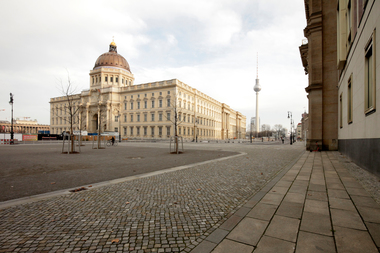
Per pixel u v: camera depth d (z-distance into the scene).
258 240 3.17
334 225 3.64
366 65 9.02
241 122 153.62
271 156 15.76
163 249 2.96
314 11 21.09
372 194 5.48
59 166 10.94
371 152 8.23
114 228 3.62
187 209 4.52
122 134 72.50
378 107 7.36
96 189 6.18
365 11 8.88
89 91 78.69
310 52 21.38
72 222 3.86
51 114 94.56
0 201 5.11
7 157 15.45
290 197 5.33
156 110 65.31
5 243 3.11
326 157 14.52
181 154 18.05
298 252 2.82
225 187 6.37
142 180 7.37
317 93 20.77
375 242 3.04
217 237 3.29
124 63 85.12
